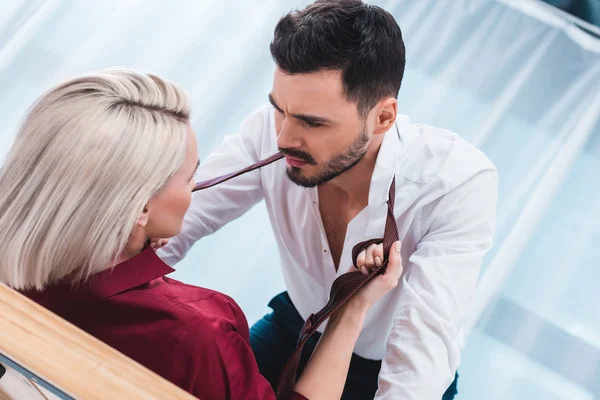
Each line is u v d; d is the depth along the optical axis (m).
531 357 1.87
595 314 1.96
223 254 1.95
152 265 0.84
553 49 2.48
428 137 1.21
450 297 1.13
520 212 2.10
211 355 0.83
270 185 1.27
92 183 0.75
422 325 1.10
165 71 2.26
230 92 2.24
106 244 0.77
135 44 2.32
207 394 0.84
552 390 1.82
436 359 1.08
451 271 1.15
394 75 1.01
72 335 0.61
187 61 2.30
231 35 2.40
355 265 1.06
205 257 1.94
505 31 2.52
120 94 0.76
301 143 1.03
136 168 0.75
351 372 1.35
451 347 1.11
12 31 2.30
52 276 0.79
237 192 1.33
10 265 0.77
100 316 0.82
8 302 0.63
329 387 0.99
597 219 2.12
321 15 0.95
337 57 0.94
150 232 0.83
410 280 1.16
